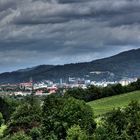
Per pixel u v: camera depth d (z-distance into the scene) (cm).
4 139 9056
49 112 10000
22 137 8519
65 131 9306
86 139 7562
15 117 10988
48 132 9300
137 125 7181
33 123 10350
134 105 7650
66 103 10200
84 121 9662
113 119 7525
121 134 7156
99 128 7269
